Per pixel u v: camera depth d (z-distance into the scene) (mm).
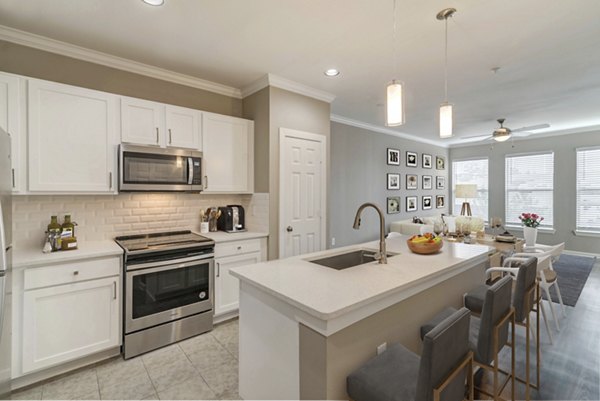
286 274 1712
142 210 2992
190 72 3098
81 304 2162
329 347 1267
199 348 2521
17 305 1919
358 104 4305
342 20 2174
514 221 7000
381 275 1683
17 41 2330
